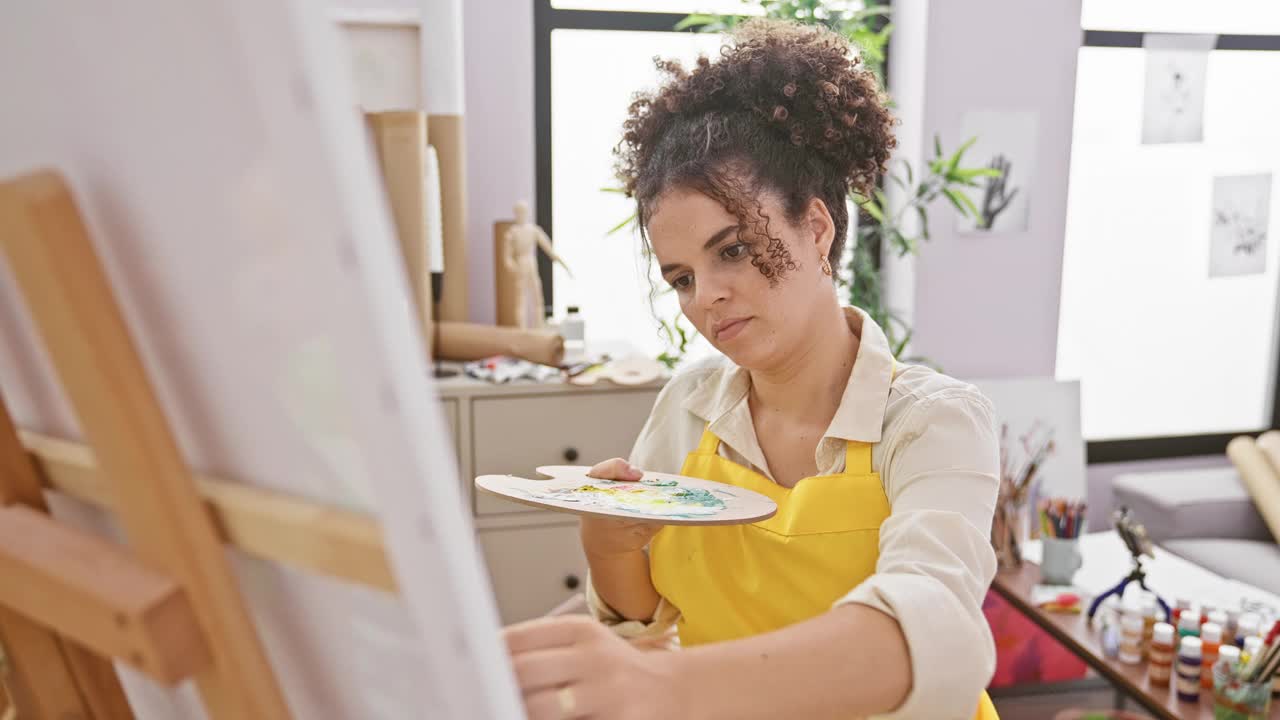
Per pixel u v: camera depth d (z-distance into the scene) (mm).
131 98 344
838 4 2939
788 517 875
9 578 437
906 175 3324
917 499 763
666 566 958
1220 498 3244
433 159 2578
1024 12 3223
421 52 2643
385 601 358
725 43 875
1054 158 3342
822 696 540
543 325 2838
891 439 841
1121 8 3490
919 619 580
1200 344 3750
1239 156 3645
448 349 2703
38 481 508
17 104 396
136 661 388
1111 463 3723
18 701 605
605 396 2559
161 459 380
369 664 387
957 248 3332
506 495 802
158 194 354
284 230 316
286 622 414
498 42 3016
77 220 364
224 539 404
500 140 3066
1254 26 3588
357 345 312
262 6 291
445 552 324
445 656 340
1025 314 3422
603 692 501
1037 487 3195
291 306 329
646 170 862
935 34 3180
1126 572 2584
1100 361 3699
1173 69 3498
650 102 907
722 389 995
